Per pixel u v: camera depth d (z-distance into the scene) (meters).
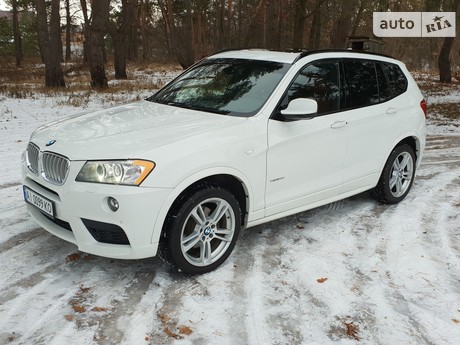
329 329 3.27
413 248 4.52
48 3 37.88
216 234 3.93
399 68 5.73
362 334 3.23
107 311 3.37
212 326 3.24
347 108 4.88
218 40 44.28
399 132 5.44
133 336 3.11
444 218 5.27
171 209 3.61
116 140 3.66
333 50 4.97
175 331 3.18
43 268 3.93
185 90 4.91
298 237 4.68
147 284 3.74
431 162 7.93
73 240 3.66
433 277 4.00
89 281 3.75
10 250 4.22
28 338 3.05
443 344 3.15
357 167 5.03
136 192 3.36
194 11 39.56
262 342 3.10
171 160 3.49
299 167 4.41
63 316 3.29
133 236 3.42
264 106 4.22
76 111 12.85
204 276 3.88
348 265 4.16
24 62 42.56
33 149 4.02
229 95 4.51
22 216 5.00
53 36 19.00
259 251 4.36
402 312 3.49
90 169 3.44
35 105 13.66
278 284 3.80
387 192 5.51
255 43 28.50
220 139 3.80
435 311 3.52
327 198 4.84
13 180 6.26
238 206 3.98
